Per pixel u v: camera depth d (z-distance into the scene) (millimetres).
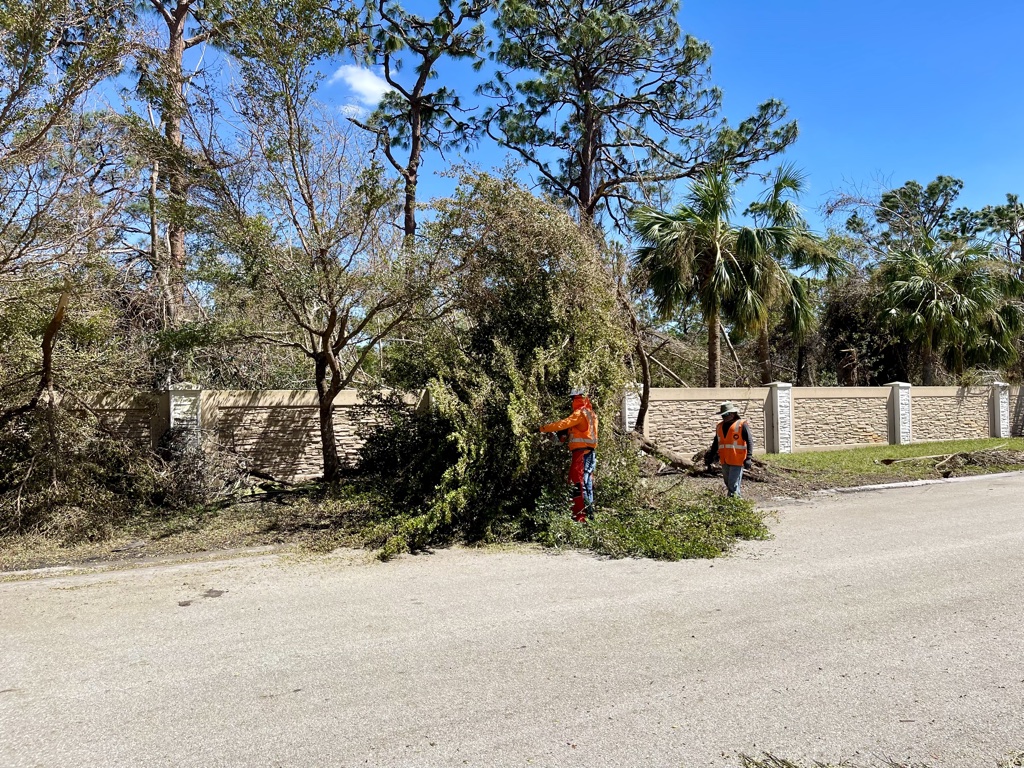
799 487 11906
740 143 21438
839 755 3098
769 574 6293
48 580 6371
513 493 8484
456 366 8930
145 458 9344
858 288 23938
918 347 22969
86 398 9219
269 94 9273
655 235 15852
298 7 9086
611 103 22781
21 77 7695
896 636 4613
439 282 9500
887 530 8273
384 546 7113
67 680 4051
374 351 12516
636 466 9266
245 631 4902
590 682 3920
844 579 6070
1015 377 26094
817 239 19000
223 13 9398
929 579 6020
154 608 5480
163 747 3240
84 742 3295
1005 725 3375
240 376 13742
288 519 8750
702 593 5699
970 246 22562
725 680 3924
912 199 38531
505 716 3514
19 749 3230
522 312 9430
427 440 9102
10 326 8047
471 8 20234
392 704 3674
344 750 3193
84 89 8203
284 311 10109
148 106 9289
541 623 4988
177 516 8922
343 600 5645
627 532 7516
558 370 8867
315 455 11969
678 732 3320
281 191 9359
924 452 17031
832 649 4391
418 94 20844
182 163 9180
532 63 21609
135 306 10914
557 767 3020
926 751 3127
